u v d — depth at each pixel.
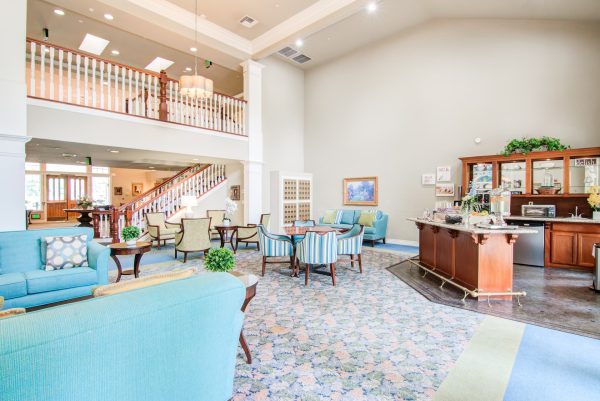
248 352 2.32
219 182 9.32
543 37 5.99
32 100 4.78
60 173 14.61
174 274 1.69
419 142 7.61
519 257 5.54
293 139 9.81
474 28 6.79
